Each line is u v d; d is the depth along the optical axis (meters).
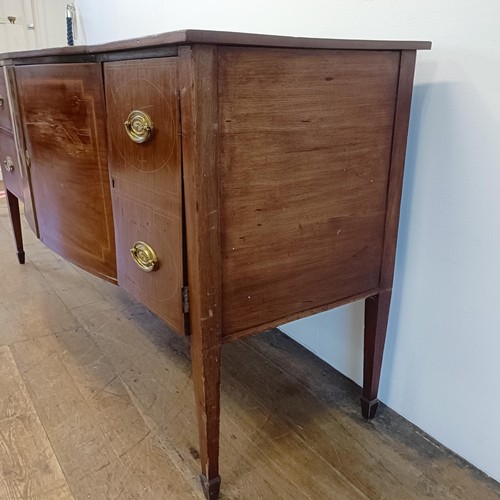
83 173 0.99
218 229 0.72
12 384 1.20
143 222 0.84
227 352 1.37
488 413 0.92
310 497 0.90
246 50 0.66
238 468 0.96
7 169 1.51
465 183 0.87
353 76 0.79
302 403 1.16
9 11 3.13
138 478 0.93
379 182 0.90
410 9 0.89
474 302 0.90
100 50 0.80
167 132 0.71
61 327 1.47
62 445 1.00
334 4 1.05
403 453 1.01
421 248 0.98
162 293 0.83
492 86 0.79
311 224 0.83
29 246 2.11
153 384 1.21
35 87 1.05
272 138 0.73
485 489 0.92
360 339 1.19
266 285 0.81
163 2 1.69
